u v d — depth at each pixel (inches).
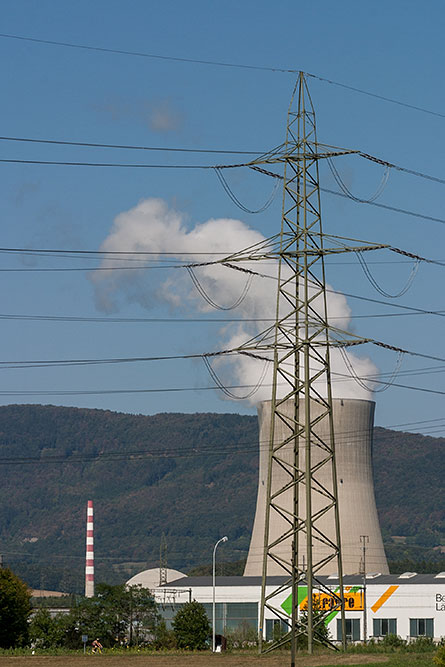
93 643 5374.0
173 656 4025.6
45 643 5610.2
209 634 5369.1
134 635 5846.5
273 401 3612.2
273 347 3592.5
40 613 5841.5
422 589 5954.7
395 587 5994.1
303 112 3688.5
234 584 6648.6
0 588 4822.8
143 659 3907.5
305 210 3619.6
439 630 5895.7
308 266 3597.4
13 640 4835.1
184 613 5408.5
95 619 5787.4
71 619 5753.0
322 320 3585.1
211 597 6481.3
